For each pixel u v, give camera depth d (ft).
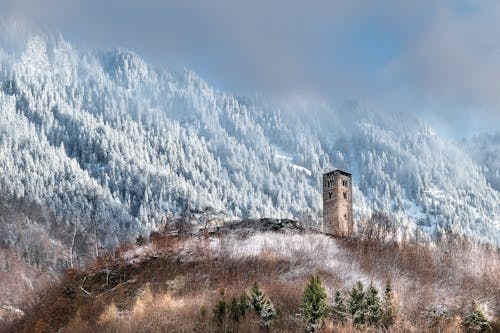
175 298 261.85
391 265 300.40
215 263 296.71
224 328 213.46
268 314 220.23
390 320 229.86
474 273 312.71
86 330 237.45
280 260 298.15
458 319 235.81
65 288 295.28
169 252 313.12
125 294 275.39
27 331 269.23
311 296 222.89
